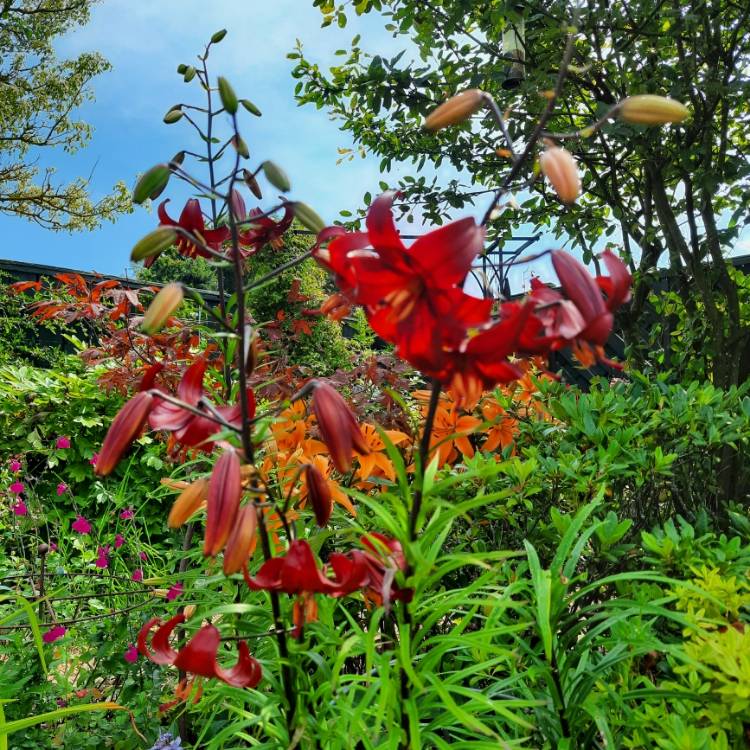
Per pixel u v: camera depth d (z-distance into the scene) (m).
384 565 1.23
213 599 1.90
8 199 13.66
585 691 1.35
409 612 1.25
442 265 0.88
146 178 1.28
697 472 2.46
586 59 3.45
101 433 4.94
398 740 1.23
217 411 1.31
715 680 1.30
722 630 1.46
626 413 2.32
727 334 3.61
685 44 3.61
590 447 2.30
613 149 3.72
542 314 1.01
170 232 1.24
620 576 1.33
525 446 2.54
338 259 0.98
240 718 1.70
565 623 1.48
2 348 7.23
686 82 3.21
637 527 2.21
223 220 1.76
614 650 1.40
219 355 2.84
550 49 3.35
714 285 3.69
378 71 3.61
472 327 0.91
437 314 0.91
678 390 2.44
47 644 2.32
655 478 2.16
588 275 0.96
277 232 1.92
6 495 3.74
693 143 3.63
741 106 3.77
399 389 2.81
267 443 1.71
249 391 1.32
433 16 3.47
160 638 1.33
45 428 4.74
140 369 3.05
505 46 3.41
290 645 1.34
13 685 2.16
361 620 2.24
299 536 1.66
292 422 1.99
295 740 1.21
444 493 2.16
